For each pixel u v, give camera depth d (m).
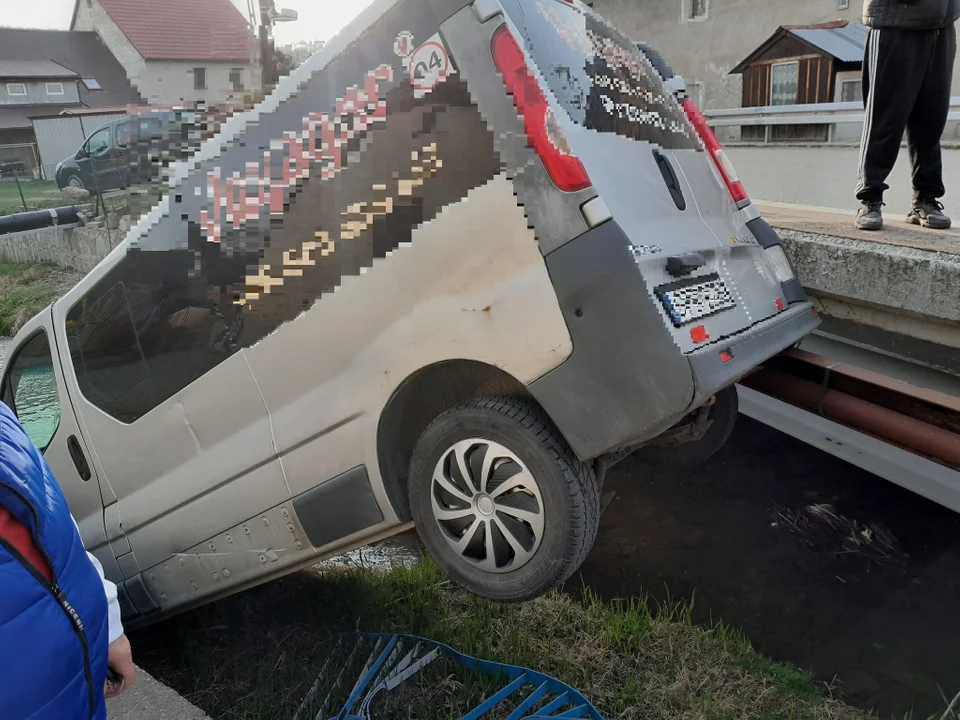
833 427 3.63
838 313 3.86
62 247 11.66
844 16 21.05
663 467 4.35
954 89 16.02
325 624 3.46
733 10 22.77
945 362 3.44
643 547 3.77
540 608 3.34
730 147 11.59
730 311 2.58
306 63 2.54
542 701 2.74
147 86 35.72
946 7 3.58
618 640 3.09
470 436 2.44
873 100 3.84
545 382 2.23
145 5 40.41
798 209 5.15
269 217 2.66
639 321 2.12
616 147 2.48
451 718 2.74
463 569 2.54
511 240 2.22
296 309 2.68
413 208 2.38
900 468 3.41
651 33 25.25
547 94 2.22
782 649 3.07
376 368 2.53
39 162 27.50
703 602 3.37
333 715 2.82
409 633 3.28
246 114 2.66
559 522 2.31
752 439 4.50
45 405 3.66
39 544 1.41
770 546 3.68
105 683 1.75
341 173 2.49
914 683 2.85
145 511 3.25
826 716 2.68
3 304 10.26
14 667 1.36
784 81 21.06
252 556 3.00
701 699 2.78
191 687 3.30
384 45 2.37
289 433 2.77
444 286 2.35
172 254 2.91
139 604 3.41
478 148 2.25
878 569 3.46
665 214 2.55
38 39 45.75
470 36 2.23
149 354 3.11
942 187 4.07
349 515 2.71
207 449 3.05
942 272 3.30
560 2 2.63
